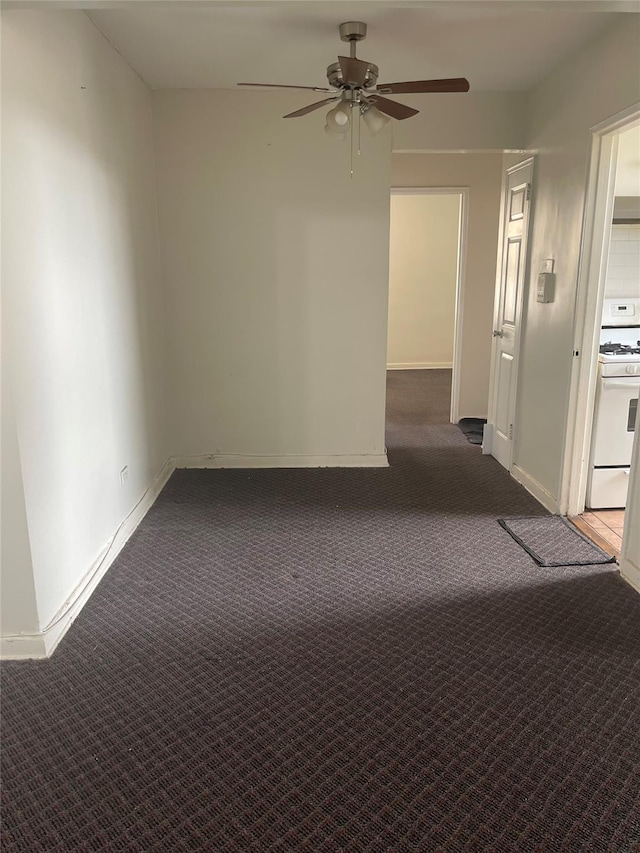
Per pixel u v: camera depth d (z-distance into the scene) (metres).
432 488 4.32
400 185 5.58
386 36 3.17
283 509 3.95
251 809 1.79
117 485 3.38
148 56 3.46
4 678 2.36
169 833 1.72
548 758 1.97
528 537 3.54
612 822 1.75
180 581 3.06
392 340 8.86
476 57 3.49
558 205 3.72
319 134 4.20
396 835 1.71
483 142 4.23
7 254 2.17
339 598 2.91
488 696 2.25
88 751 2.01
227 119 4.16
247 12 2.88
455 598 2.90
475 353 5.92
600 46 3.16
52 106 2.54
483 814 1.77
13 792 1.86
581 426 3.69
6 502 2.30
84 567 2.90
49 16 2.51
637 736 2.06
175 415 4.62
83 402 2.88
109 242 3.26
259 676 2.37
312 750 2.01
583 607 2.83
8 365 2.19
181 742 2.04
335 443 4.73
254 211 4.30
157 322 4.29
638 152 3.82
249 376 4.57
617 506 3.91
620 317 4.16
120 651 2.52
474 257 5.72
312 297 4.45
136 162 3.78
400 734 2.07
